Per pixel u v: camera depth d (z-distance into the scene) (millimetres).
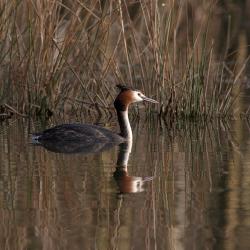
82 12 19391
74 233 8977
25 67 18062
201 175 11883
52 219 9445
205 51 17766
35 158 13367
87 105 18656
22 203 10188
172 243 8641
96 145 14961
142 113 18734
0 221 9391
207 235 8875
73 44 17891
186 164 12781
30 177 11734
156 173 12070
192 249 8445
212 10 19281
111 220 9430
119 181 11453
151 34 17672
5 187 11062
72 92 18547
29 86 18203
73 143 15062
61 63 18031
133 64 18688
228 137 15438
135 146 14734
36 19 17656
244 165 12602
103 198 10430
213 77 19359
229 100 17859
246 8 30297
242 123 17125
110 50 19500
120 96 15742
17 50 17953
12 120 17797
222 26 29547
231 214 9703
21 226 9211
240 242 8641
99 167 12578
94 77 18406
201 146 14500
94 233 8969
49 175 11875
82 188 11000
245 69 23094
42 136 15289
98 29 17781
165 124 17359
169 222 9391
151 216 9609
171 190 10906
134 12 21328
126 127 15594
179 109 17906
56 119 18031
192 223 9328
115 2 17891
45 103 18234
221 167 12484
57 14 18188
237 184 11266
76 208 9953
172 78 17859
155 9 17438
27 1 17531
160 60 17766
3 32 17750
